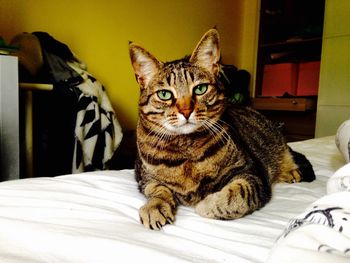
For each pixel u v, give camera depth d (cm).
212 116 33
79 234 22
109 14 93
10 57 56
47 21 81
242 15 132
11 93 56
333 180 22
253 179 31
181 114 31
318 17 117
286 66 118
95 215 26
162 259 19
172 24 109
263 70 128
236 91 117
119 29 96
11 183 32
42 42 69
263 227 25
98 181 35
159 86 33
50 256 19
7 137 57
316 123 110
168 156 32
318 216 16
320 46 117
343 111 104
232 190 28
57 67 68
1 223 23
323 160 50
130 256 19
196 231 24
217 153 31
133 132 94
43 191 30
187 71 33
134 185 35
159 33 106
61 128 66
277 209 30
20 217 25
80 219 25
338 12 102
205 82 34
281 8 127
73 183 32
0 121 56
